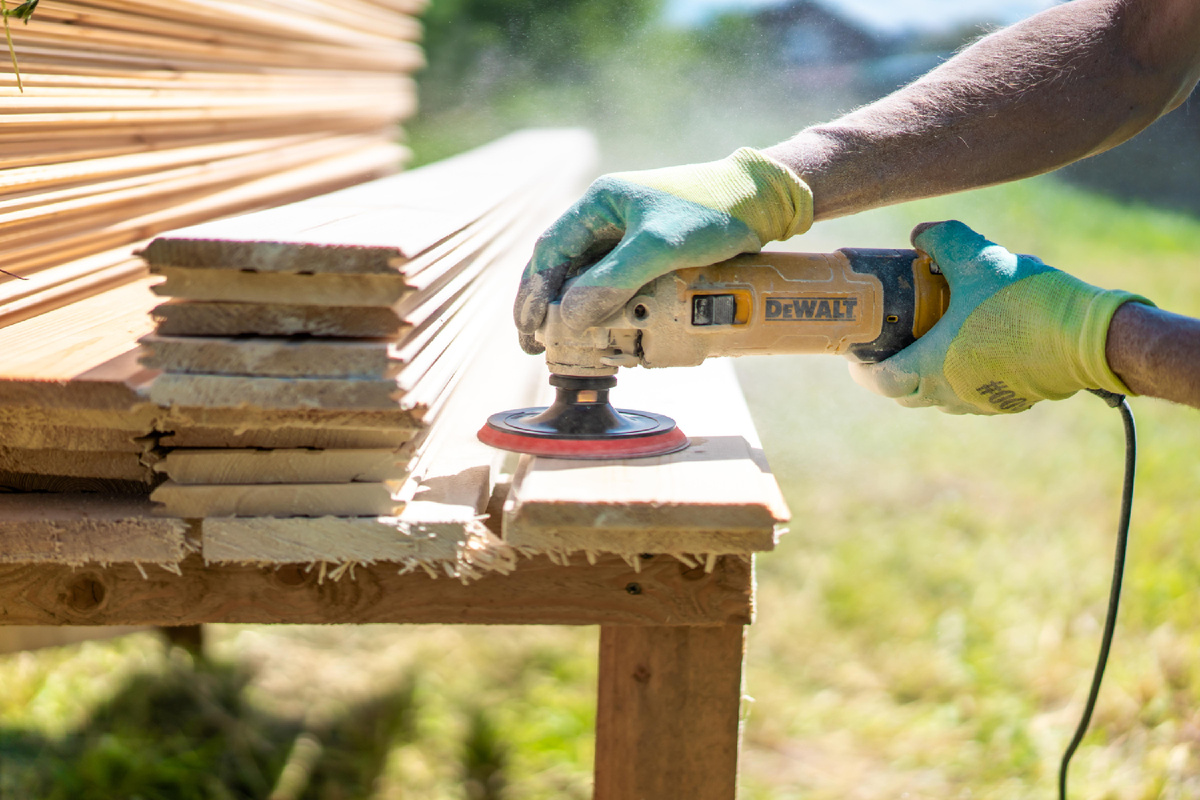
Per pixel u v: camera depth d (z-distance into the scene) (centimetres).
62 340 145
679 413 169
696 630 136
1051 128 147
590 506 118
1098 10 150
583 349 143
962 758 263
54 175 176
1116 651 295
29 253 172
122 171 208
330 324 118
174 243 113
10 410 121
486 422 155
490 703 289
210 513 124
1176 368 121
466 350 172
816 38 833
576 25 1044
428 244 130
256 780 256
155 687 295
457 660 312
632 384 194
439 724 277
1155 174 931
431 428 140
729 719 139
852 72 826
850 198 145
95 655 309
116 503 129
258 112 296
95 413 121
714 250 135
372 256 115
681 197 135
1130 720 269
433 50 1006
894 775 259
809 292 144
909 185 146
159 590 131
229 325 118
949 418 509
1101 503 388
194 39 256
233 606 133
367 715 287
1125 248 802
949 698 289
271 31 314
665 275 140
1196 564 335
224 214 274
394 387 118
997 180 150
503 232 247
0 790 243
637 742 139
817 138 145
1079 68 146
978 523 380
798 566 353
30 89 171
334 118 400
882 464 450
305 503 125
